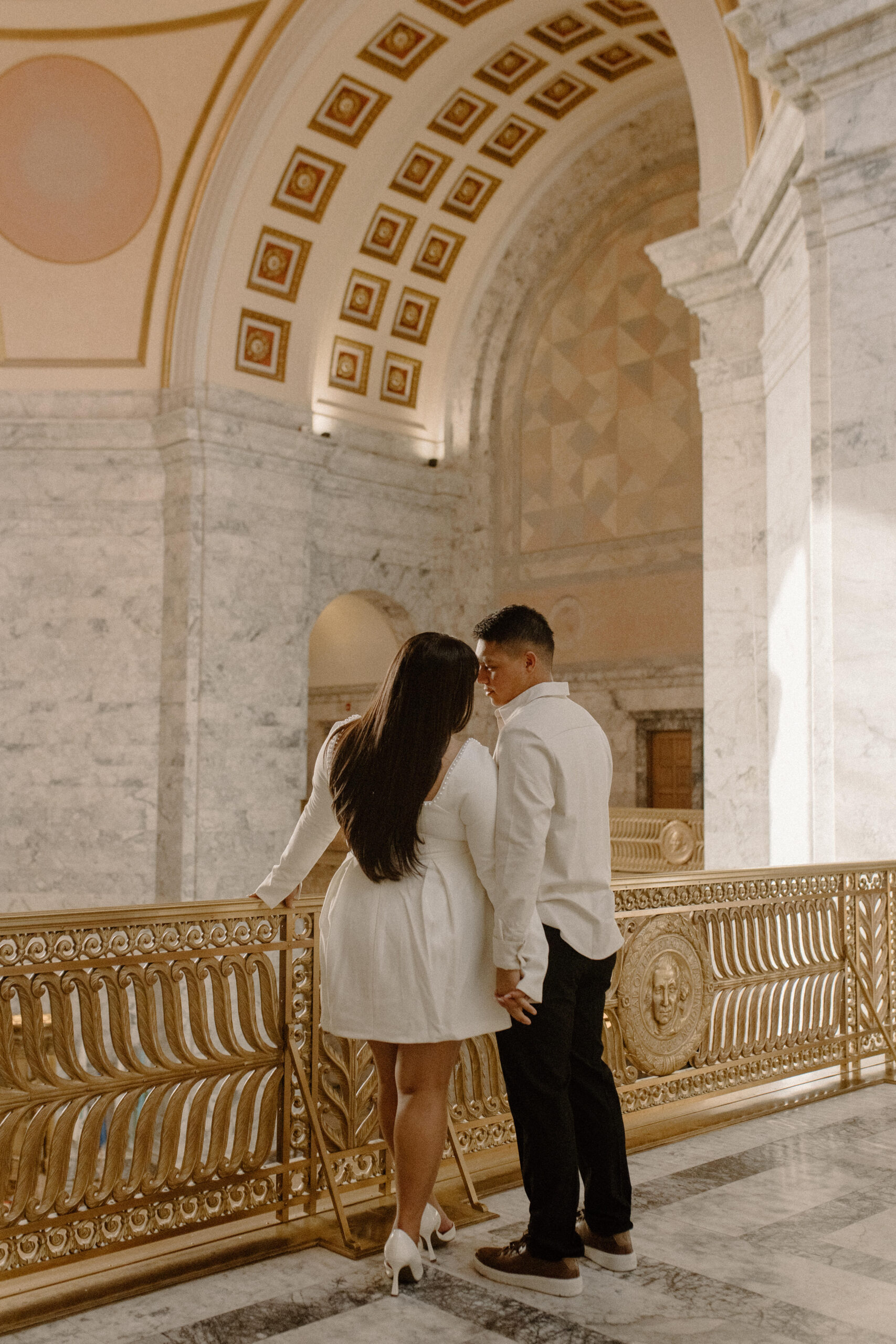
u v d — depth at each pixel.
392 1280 3.14
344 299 16.95
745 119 9.45
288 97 14.15
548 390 18.30
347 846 3.17
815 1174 4.06
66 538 15.73
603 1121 3.28
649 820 14.26
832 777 6.66
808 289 7.11
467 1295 3.08
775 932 5.32
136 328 15.62
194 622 15.18
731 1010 5.07
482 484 18.81
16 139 14.63
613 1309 2.98
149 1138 3.36
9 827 15.59
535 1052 3.14
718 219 9.34
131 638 15.58
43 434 15.67
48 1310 2.97
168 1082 3.42
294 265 15.78
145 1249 3.38
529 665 3.30
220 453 15.36
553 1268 3.07
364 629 19.89
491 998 3.10
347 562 17.55
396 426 18.27
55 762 15.58
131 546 15.65
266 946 3.66
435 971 3.02
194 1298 3.07
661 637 16.59
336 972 3.16
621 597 17.12
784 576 8.87
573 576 17.72
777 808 9.05
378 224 16.62
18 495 15.72
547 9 14.16
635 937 4.65
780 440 8.98
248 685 15.64
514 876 2.95
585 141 17.44
